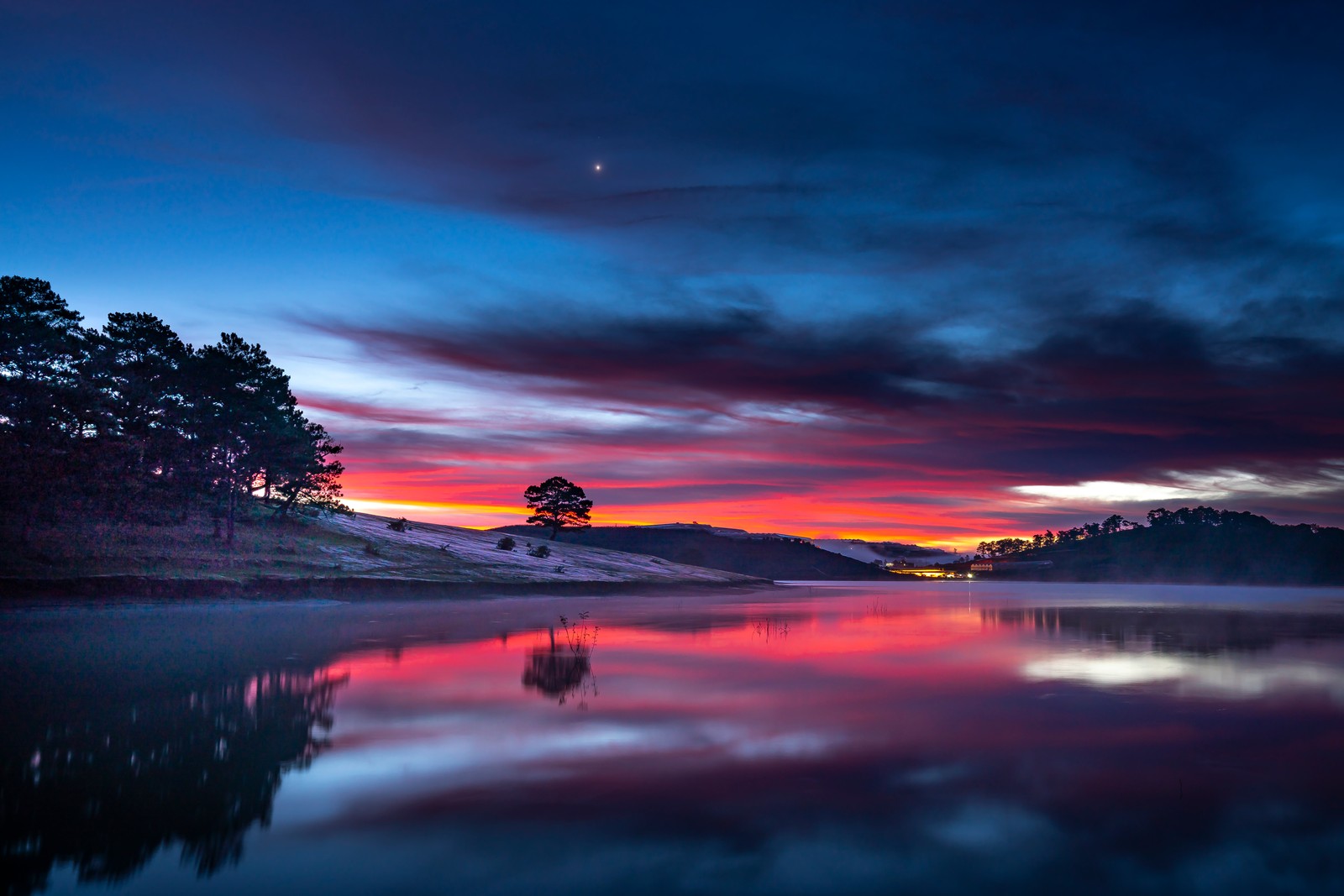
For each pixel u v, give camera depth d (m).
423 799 9.12
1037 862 7.38
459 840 7.86
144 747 11.56
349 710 14.23
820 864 7.28
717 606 55.81
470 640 27.45
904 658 22.78
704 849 7.64
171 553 49.47
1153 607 57.88
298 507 69.75
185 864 7.25
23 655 21.61
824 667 20.72
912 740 12.07
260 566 52.62
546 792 9.39
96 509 51.06
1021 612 49.72
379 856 7.44
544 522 129.38
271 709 14.36
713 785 9.69
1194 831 8.22
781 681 17.97
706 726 12.98
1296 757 11.15
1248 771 10.41
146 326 55.97
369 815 8.58
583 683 17.66
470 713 14.04
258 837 7.91
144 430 55.06
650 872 7.08
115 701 15.08
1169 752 11.42
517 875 7.00
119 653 22.39
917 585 153.75
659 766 10.55
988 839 7.95
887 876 7.04
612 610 49.47
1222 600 73.62
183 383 58.03
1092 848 7.74
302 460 63.69
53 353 47.84
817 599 75.50
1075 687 17.36
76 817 8.48
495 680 17.94
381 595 54.50
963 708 14.70
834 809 8.82
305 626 32.56
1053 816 8.64
